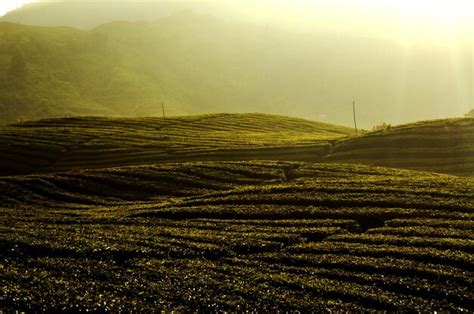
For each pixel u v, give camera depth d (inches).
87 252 1282.0
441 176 2234.3
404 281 1076.5
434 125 3459.6
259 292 1024.2
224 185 2314.2
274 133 4333.2
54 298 995.9
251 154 3324.3
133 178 2469.2
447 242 1294.3
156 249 1305.4
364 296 1003.9
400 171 2411.4
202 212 1729.8
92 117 5285.4
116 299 992.9
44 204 2138.3
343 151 3302.2
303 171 2459.4
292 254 1278.3
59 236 1421.0
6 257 1258.0
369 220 1585.9
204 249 1307.8
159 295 1017.5
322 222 1556.3
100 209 1993.1
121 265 1217.4
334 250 1291.8
